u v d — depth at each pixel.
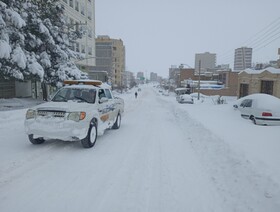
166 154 7.46
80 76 23.17
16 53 16.14
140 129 11.73
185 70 92.00
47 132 7.26
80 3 39.97
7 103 18.22
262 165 5.64
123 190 4.91
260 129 10.68
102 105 9.12
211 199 4.60
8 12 15.43
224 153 6.95
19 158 6.53
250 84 32.75
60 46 22.62
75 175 5.58
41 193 4.66
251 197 4.47
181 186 5.14
